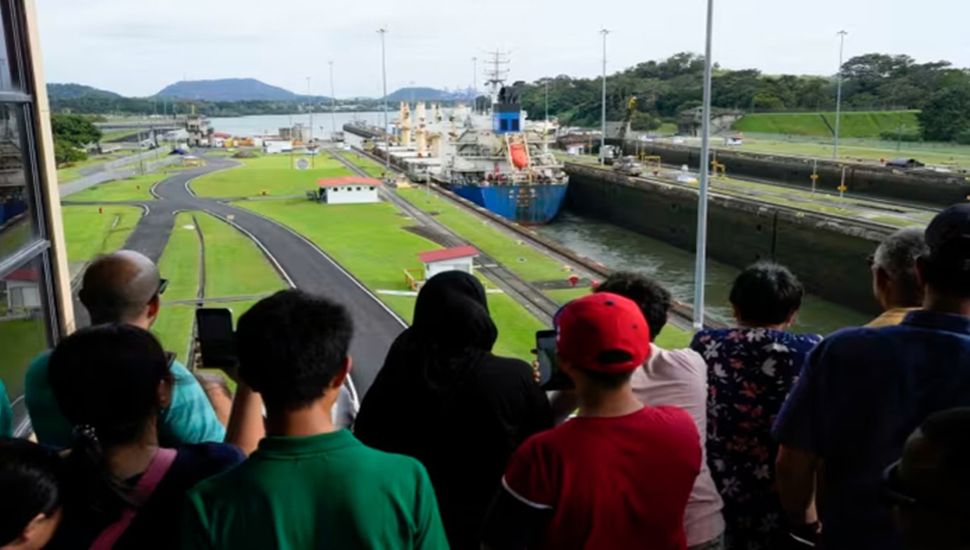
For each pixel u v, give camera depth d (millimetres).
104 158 102125
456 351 3654
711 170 81938
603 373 3018
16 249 7785
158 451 2914
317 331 2619
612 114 142375
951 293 3020
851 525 3148
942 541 2010
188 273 35781
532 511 3006
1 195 7410
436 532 2699
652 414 3133
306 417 2660
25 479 2561
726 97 125188
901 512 2104
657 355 4004
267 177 83812
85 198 66188
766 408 4168
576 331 3064
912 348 3006
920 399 2975
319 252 41562
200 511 2547
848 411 3123
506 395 3570
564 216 75312
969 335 2980
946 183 51969
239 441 3365
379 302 30141
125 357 2754
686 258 54281
